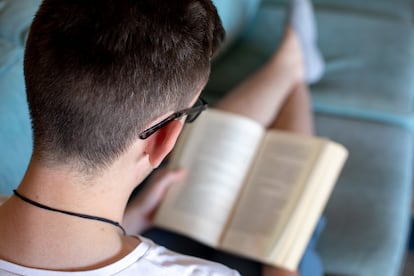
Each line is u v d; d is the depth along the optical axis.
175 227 1.03
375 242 1.08
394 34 1.60
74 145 0.45
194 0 0.49
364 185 1.19
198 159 1.09
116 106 0.44
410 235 1.46
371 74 1.46
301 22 1.36
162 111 0.47
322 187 1.01
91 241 0.47
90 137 0.45
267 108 1.23
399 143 1.30
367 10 1.73
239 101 1.22
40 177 0.45
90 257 0.47
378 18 1.67
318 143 1.05
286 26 1.37
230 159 1.08
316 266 1.02
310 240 1.03
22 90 0.83
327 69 1.48
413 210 1.52
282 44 1.35
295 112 1.24
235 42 1.57
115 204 0.50
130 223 1.02
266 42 1.59
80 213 0.46
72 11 0.44
